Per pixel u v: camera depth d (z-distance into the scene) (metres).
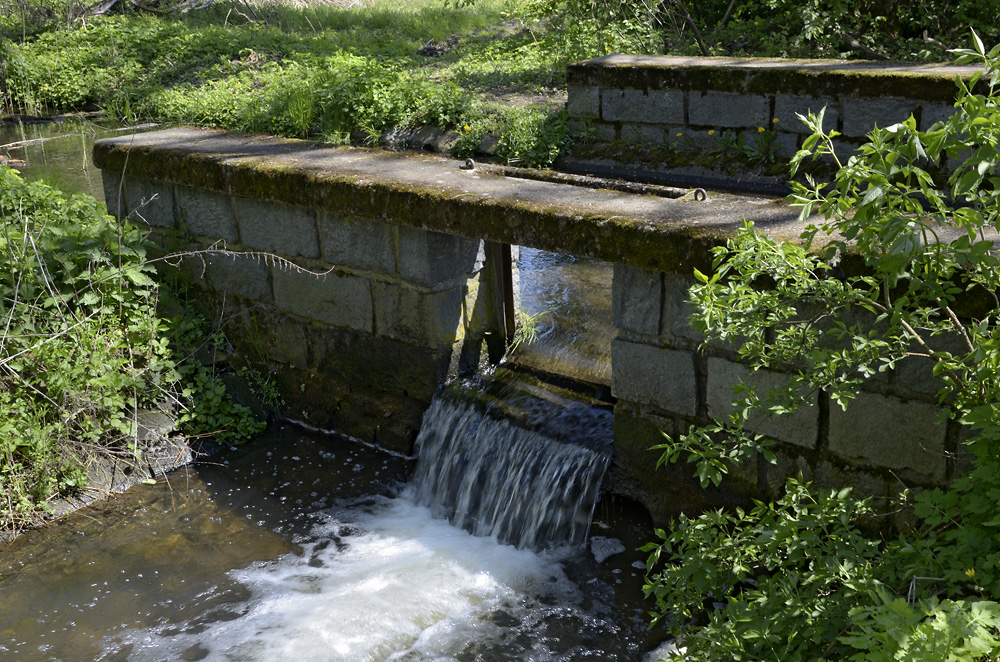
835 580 2.96
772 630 2.84
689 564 3.18
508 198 4.72
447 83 8.48
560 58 9.57
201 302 6.38
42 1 16.30
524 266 7.08
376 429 5.73
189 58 13.08
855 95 6.01
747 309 3.08
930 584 2.78
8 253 5.62
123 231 6.03
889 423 3.75
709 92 6.62
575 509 4.73
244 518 5.20
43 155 9.66
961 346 3.43
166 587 4.62
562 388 5.25
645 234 4.11
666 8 10.17
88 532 5.07
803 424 4.01
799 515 3.11
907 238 2.55
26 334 5.25
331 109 8.61
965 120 2.54
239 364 6.30
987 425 2.68
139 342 5.86
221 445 5.89
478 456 5.14
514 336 5.68
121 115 11.48
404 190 4.99
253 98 9.52
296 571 4.73
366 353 5.67
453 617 4.34
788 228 4.03
